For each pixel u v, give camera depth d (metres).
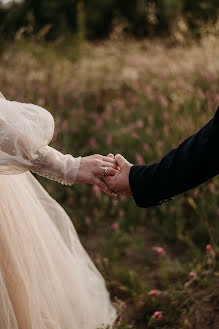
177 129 3.45
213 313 2.23
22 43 5.72
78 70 5.76
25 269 1.65
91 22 11.55
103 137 3.88
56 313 1.79
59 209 2.04
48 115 1.59
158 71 5.22
